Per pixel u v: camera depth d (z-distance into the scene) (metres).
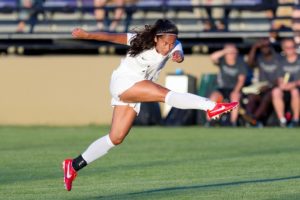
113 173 30.22
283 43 50.53
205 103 22.38
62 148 39.81
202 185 26.23
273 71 50.28
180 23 59.50
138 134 46.66
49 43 58.41
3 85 57.03
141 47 23.50
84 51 60.97
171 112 52.50
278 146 39.38
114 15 59.12
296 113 50.03
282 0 57.88
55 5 59.53
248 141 42.06
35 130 51.03
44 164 33.34
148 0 58.41
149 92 23.16
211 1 58.75
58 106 56.53
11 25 61.59
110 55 58.28
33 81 56.78
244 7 54.78
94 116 56.16
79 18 60.28
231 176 28.67
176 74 51.38
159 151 37.84
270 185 25.84
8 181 28.19
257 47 50.47
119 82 23.67
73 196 24.23
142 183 27.19
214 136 45.00
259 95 50.38
